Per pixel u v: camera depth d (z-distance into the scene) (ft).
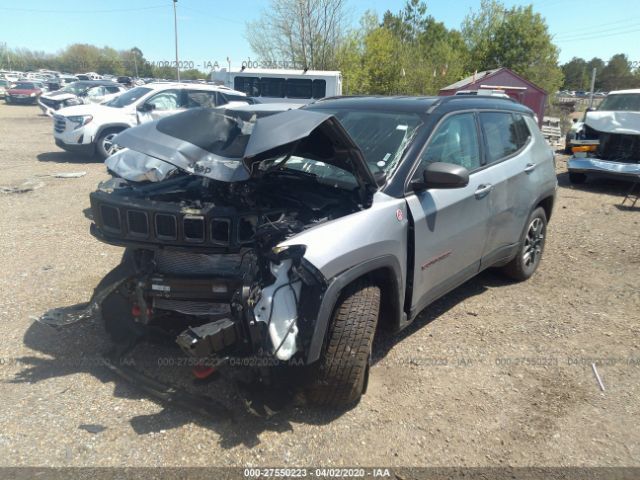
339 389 9.53
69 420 9.52
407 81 101.50
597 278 17.19
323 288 8.88
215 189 10.62
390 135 12.05
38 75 197.06
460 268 12.97
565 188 33.32
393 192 10.68
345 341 9.37
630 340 13.02
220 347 8.75
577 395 10.71
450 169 10.55
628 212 26.71
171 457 8.68
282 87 71.15
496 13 145.07
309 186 11.15
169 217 9.37
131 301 10.88
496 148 14.34
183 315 10.36
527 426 9.73
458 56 133.18
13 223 22.18
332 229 9.36
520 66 136.36
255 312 8.76
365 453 8.95
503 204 14.08
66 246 19.24
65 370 11.11
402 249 10.57
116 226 10.03
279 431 9.41
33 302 14.37
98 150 39.50
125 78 114.62
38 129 64.08
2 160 39.37
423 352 12.30
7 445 8.86
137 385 10.45
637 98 35.06
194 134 10.19
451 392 10.75
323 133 9.50
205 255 9.91
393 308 10.80
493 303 15.15
